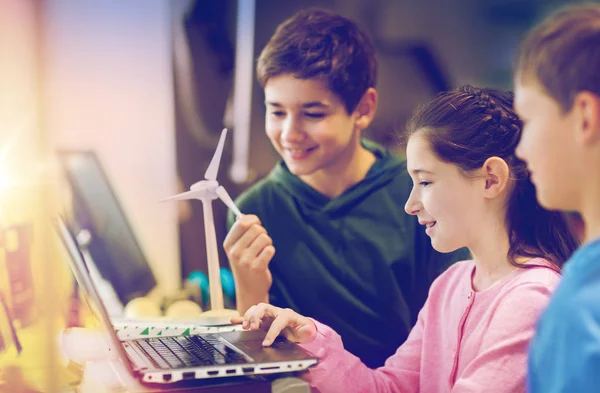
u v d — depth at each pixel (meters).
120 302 1.60
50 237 1.20
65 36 1.87
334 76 1.39
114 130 1.94
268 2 1.85
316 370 1.08
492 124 0.98
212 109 1.91
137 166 1.96
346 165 1.50
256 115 1.87
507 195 0.99
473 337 0.99
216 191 1.30
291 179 1.54
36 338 1.18
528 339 0.90
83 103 1.91
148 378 0.85
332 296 1.50
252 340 1.06
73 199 1.61
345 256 1.50
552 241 1.00
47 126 1.33
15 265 1.19
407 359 1.16
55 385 1.13
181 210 1.94
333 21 1.45
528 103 0.70
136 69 1.94
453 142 0.97
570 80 0.65
